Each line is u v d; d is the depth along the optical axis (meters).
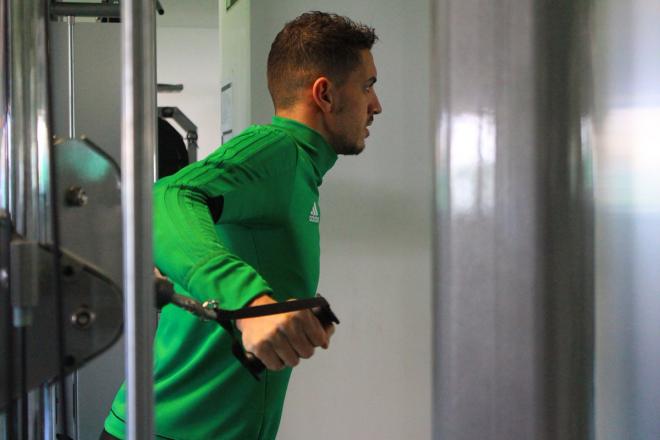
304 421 2.61
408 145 2.56
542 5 0.63
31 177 0.62
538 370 0.65
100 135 2.43
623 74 0.66
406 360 2.62
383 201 2.56
